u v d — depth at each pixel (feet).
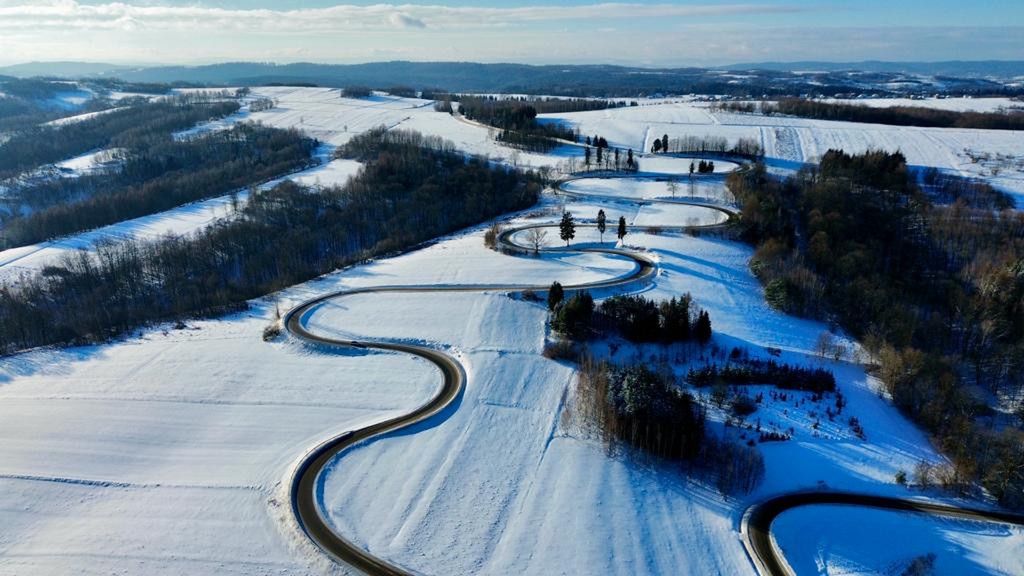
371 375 279.49
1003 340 328.08
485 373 277.85
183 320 356.18
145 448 231.91
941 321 342.85
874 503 213.46
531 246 435.94
